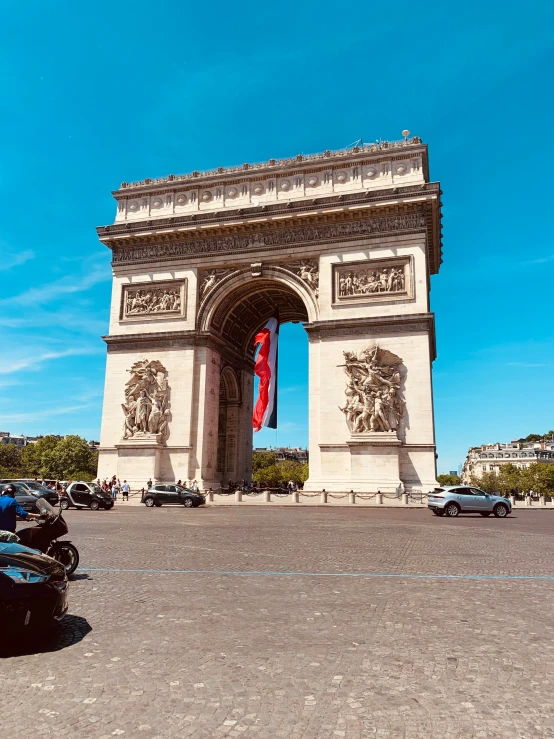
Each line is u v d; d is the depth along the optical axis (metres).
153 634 11.45
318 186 68.94
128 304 73.00
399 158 66.62
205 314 69.94
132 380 69.38
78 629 11.84
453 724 7.46
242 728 7.34
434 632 11.53
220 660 9.87
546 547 25.30
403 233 64.12
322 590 15.57
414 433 59.41
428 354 60.72
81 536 28.91
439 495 47.47
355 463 59.66
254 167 72.75
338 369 63.09
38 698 8.31
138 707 7.98
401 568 19.17
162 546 24.97
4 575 10.73
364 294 64.06
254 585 16.27
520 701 8.18
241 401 81.19
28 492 52.31
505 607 13.64
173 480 65.94
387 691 8.51
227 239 70.75
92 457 181.62
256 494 67.12
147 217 74.62
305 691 8.52
